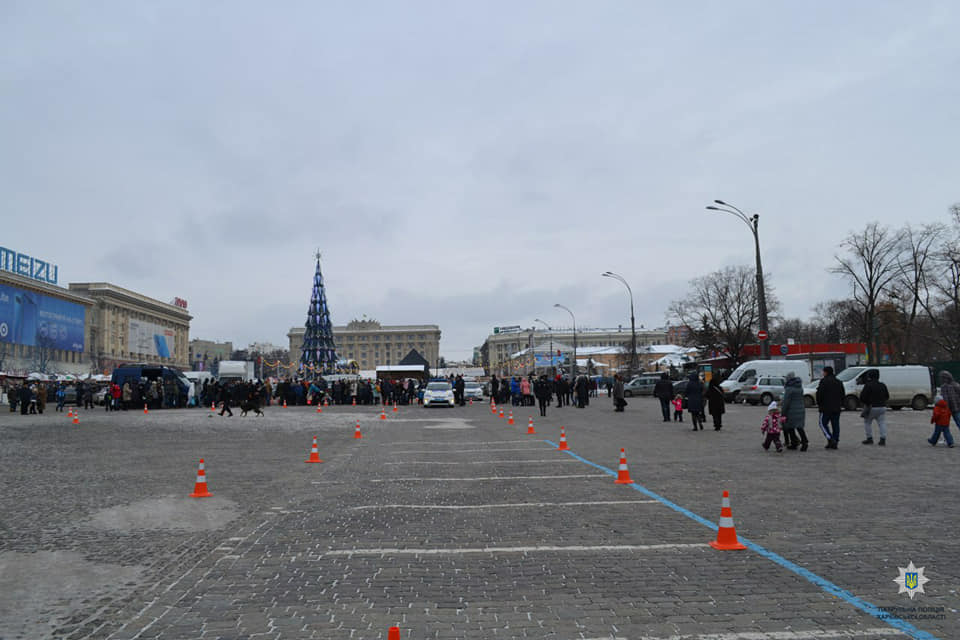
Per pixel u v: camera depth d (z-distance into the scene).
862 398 16.70
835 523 7.67
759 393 36.50
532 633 4.54
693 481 11.01
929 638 4.35
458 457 15.04
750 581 5.58
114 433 22.81
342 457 15.40
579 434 20.69
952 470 11.98
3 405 55.69
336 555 6.65
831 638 4.37
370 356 164.12
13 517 8.65
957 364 43.75
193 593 5.49
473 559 6.45
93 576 6.00
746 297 64.56
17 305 86.12
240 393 33.88
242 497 10.11
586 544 6.95
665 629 4.57
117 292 118.81
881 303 54.38
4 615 5.00
